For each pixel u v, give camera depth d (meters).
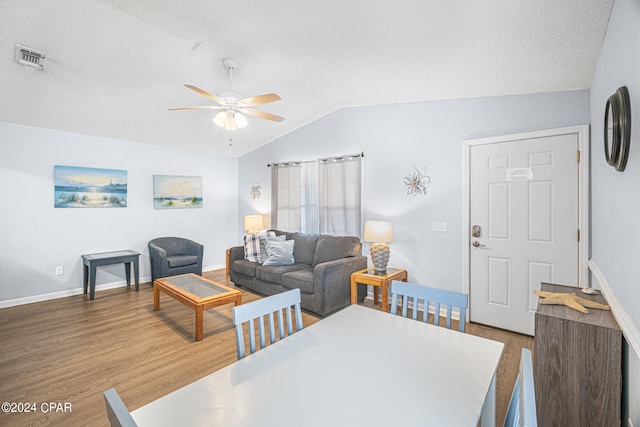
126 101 3.63
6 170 3.79
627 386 1.42
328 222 4.53
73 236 4.29
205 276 5.38
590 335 1.50
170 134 4.75
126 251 4.68
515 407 0.84
